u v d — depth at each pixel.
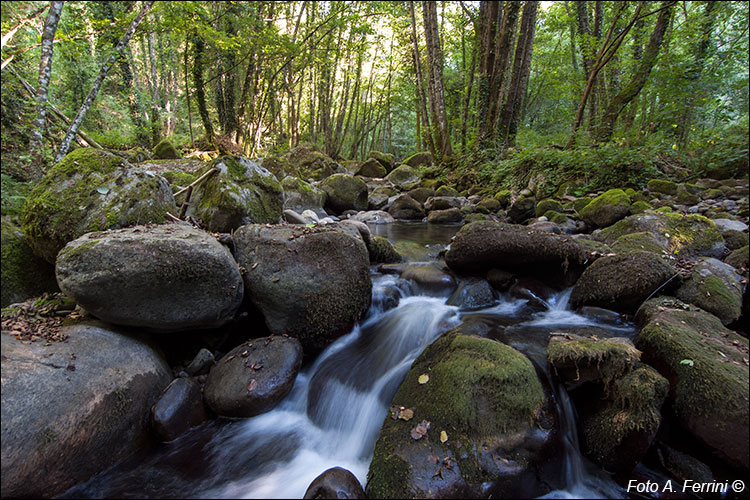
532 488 2.01
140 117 12.31
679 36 8.54
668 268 3.28
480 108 12.11
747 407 1.89
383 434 2.23
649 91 8.61
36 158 3.40
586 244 4.25
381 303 3.91
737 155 7.11
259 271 3.06
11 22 3.79
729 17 8.10
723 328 2.65
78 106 9.20
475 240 4.20
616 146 7.99
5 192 3.08
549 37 16.98
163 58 17.12
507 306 3.90
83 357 2.20
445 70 18.94
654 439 2.12
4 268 2.77
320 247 3.21
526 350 2.82
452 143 15.24
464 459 1.99
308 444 2.52
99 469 2.04
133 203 3.20
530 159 9.62
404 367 2.93
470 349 2.54
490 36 11.74
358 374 2.96
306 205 8.26
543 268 4.07
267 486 2.15
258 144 14.28
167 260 2.44
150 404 2.38
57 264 2.35
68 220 2.91
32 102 3.35
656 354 2.38
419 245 6.42
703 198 6.40
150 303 2.49
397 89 21.56
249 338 3.26
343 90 20.94
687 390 2.11
